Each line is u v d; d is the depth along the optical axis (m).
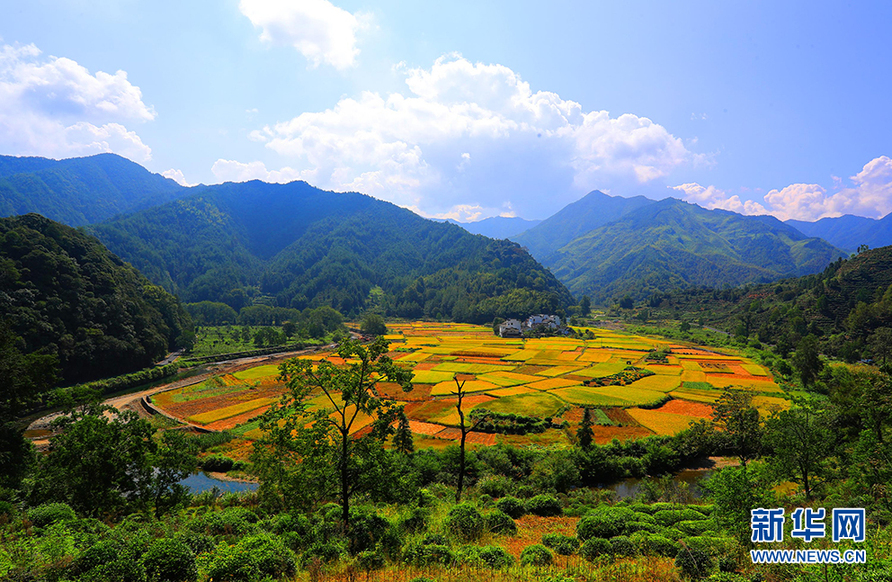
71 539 16.55
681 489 36.59
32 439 54.94
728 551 15.14
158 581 13.34
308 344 145.25
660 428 57.25
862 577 11.31
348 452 19.42
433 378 87.62
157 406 70.44
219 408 68.88
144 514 26.36
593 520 21.34
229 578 13.98
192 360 111.19
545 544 19.92
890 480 25.25
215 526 20.81
